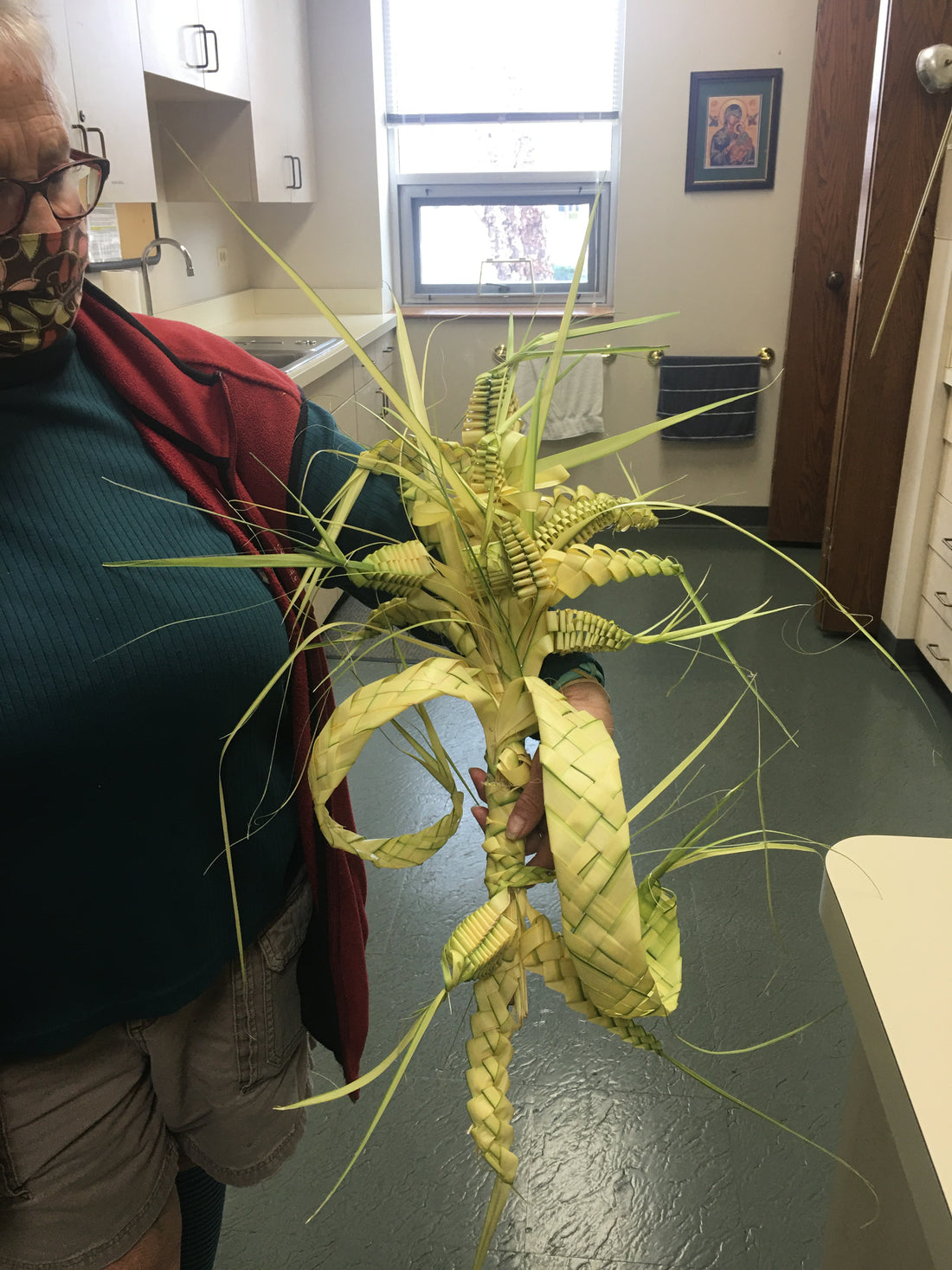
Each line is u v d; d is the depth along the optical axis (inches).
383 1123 60.1
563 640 28.6
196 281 144.4
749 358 155.7
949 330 104.2
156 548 29.0
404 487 31.0
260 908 34.7
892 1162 33.3
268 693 31.9
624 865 24.4
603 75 154.1
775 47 142.5
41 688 26.8
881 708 107.6
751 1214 54.4
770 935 74.1
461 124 158.7
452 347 163.2
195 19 106.5
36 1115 32.0
